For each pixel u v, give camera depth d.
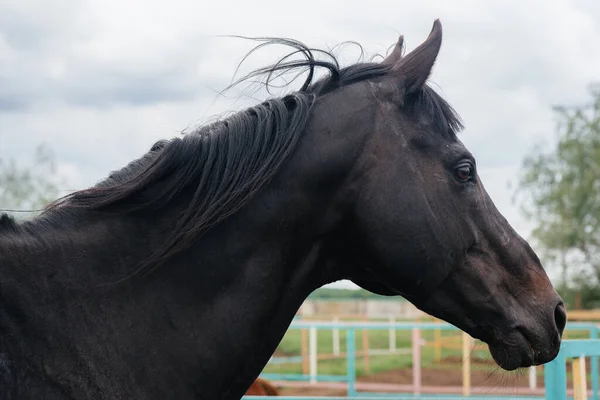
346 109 2.30
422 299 2.35
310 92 2.38
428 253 2.25
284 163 2.23
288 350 18.17
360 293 33.16
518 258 2.41
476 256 2.36
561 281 29.28
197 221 2.12
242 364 2.20
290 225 2.23
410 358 15.95
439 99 2.44
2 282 1.97
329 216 2.26
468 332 2.43
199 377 2.12
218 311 2.15
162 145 2.32
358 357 16.50
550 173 31.00
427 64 2.37
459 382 12.70
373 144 2.27
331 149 2.24
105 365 2.01
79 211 2.15
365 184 2.24
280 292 2.24
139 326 2.08
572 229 29.08
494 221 2.40
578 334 13.47
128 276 2.10
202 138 2.20
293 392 11.83
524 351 2.36
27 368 1.91
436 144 2.33
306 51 2.39
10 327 1.93
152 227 2.15
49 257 2.05
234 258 2.18
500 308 2.36
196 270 2.15
